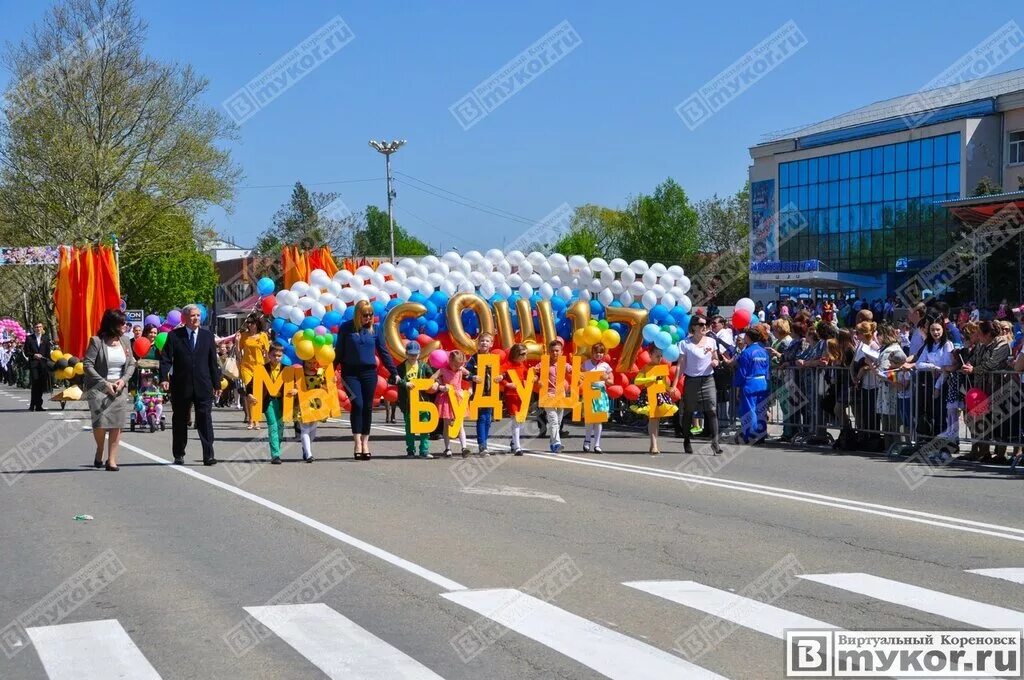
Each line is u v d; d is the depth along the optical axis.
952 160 55.56
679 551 8.57
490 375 16.14
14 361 47.62
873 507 10.74
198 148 45.31
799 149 66.12
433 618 6.59
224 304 65.50
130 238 46.31
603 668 5.60
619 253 84.25
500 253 19.11
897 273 60.00
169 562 8.27
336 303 18.02
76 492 12.07
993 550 8.59
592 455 15.88
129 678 5.52
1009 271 39.69
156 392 20.69
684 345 15.89
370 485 12.55
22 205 44.06
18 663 5.80
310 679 5.47
